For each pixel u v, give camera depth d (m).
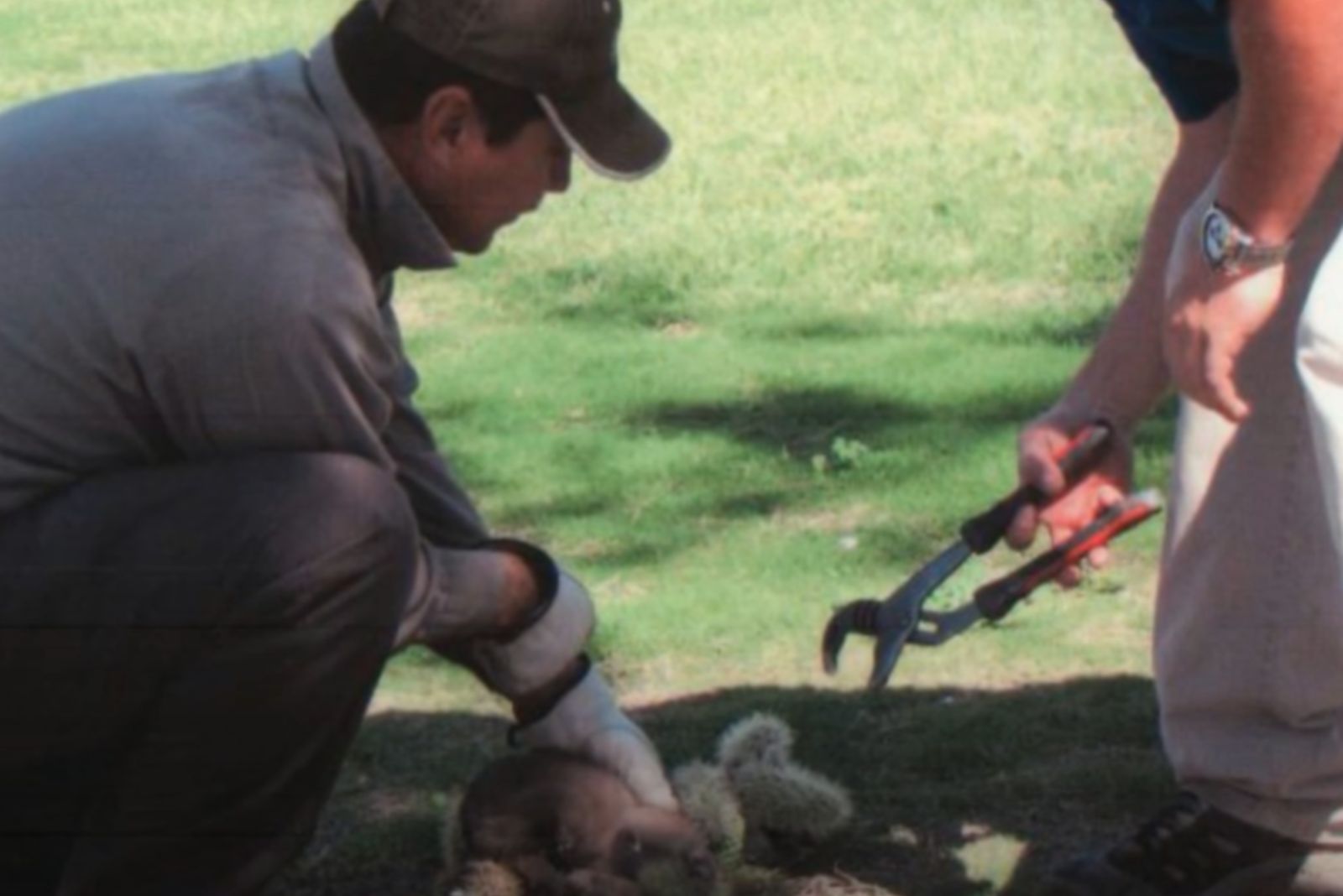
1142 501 5.88
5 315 5.43
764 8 20.91
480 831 6.13
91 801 5.75
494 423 10.31
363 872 6.66
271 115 5.49
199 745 5.58
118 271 5.39
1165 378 6.09
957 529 8.89
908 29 19.69
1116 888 6.16
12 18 21.89
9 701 5.63
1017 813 6.79
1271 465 5.81
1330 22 5.06
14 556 5.56
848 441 9.82
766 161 15.35
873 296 12.27
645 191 14.54
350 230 5.57
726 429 10.16
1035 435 6.12
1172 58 6.02
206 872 5.70
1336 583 5.78
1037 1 20.61
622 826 6.07
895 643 5.91
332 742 5.66
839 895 6.38
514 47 5.36
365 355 5.46
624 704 7.55
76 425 5.49
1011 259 12.83
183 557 5.48
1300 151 5.22
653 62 18.86
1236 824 6.03
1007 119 16.33
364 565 5.47
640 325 11.91
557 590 6.20
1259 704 5.93
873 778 7.01
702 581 8.53
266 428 5.44
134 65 19.81
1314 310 5.16
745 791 6.53
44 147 5.50
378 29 5.43
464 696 7.74
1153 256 6.10
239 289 5.34
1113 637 7.96
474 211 5.56
